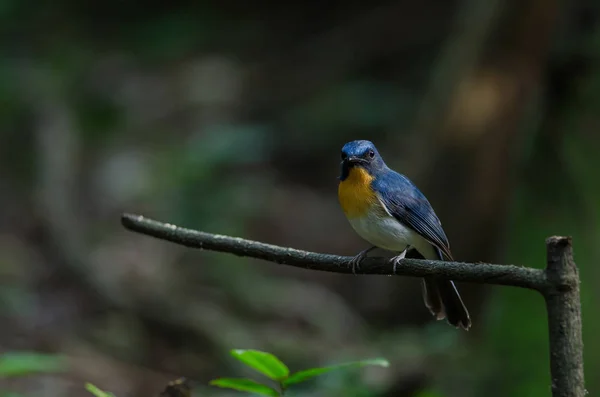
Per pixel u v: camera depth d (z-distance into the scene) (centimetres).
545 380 1009
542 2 1140
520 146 1188
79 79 1898
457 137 1184
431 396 525
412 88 2150
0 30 1934
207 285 1426
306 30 2373
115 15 2155
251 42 2327
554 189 1189
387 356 1083
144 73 2128
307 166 2094
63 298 1301
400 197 608
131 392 1107
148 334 1273
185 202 1630
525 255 1162
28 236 1426
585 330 973
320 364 1203
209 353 1248
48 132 1577
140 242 1529
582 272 1051
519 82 1167
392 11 2306
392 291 1275
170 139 1966
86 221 1556
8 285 1272
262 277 1494
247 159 1794
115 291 1311
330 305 1414
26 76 1747
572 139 1198
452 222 1194
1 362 579
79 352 1159
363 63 2264
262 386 359
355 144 620
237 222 1634
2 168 1550
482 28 1173
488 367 1027
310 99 2223
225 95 2181
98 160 1722
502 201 1188
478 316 1090
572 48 1180
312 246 1767
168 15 2198
